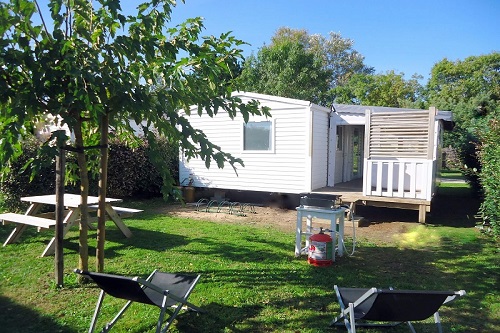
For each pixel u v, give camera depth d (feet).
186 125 13.28
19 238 22.58
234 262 19.03
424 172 29.45
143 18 12.67
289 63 83.51
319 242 18.70
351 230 27.45
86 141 17.15
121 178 39.58
